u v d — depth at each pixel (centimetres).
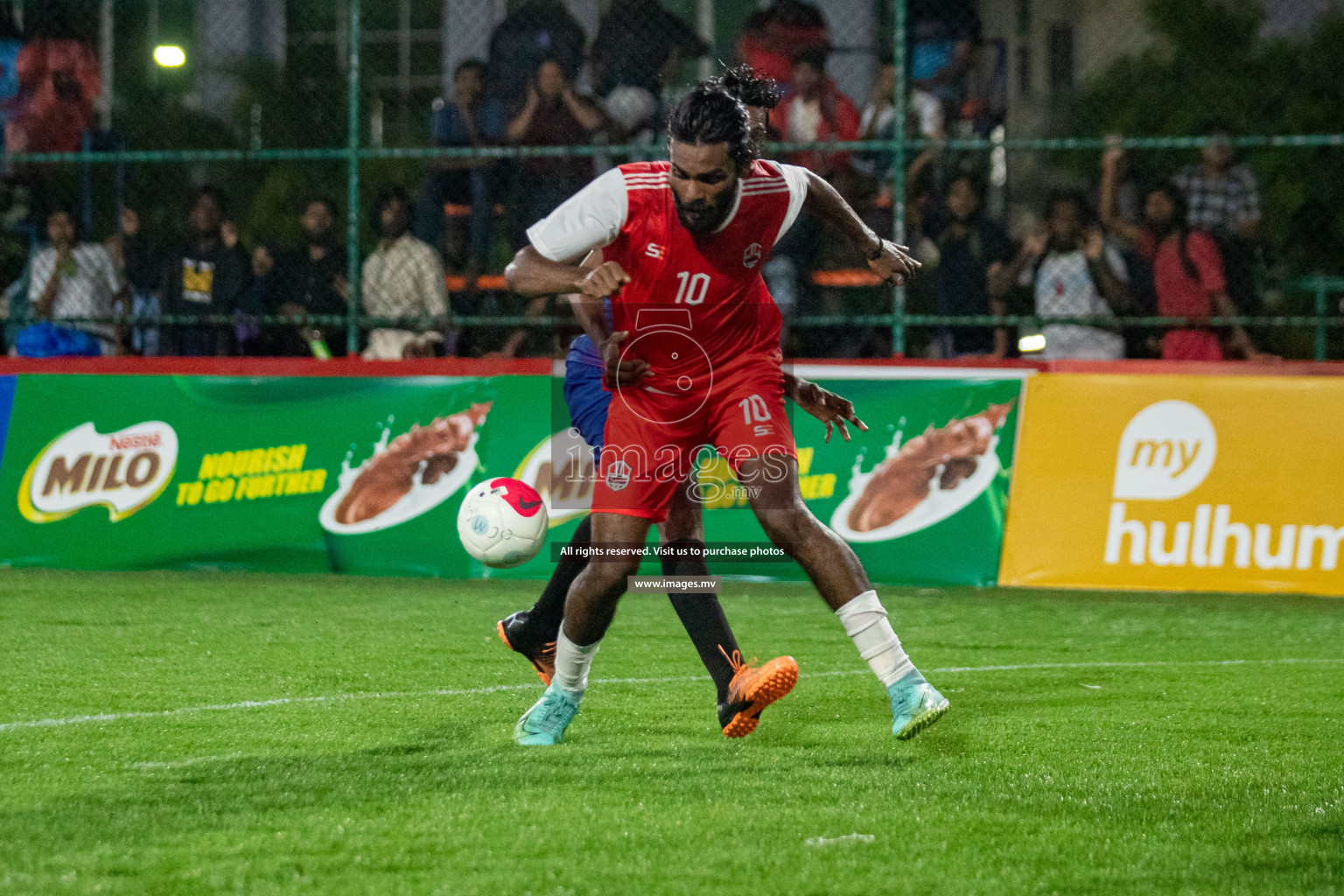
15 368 2041
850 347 2150
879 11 2475
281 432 1959
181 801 809
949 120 2217
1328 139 1945
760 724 1034
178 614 1562
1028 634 1495
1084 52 2750
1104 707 1114
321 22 2741
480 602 1669
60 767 888
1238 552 1770
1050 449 1833
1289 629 1526
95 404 2008
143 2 2714
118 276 2261
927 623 1562
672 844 727
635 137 2217
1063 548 1808
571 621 938
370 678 1208
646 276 891
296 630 1462
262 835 743
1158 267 2095
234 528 1947
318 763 902
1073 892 661
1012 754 942
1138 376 1830
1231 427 1794
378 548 1909
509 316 2205
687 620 945
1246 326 2127
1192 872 690
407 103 2697
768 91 912
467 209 2234
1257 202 2159
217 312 2236
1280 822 779
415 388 1939
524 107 2209
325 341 2236
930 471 1853
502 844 726
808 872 686
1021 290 2125
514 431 1897
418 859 702
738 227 886
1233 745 978
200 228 2242
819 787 848
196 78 2723
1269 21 2634
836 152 2136
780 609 1638
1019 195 2711
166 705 1090
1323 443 1767
